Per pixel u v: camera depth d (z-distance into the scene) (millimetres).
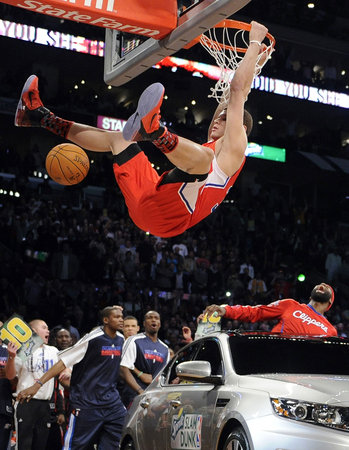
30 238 19594
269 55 4621
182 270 19844
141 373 8867
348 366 5898
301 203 34625
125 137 3525
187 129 30219
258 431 4984
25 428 8227
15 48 28938
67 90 32000
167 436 6266
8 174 25297
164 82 31828
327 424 4879
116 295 17969
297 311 7223
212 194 4086
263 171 33781
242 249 25250
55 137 30875
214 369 6055
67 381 8562
